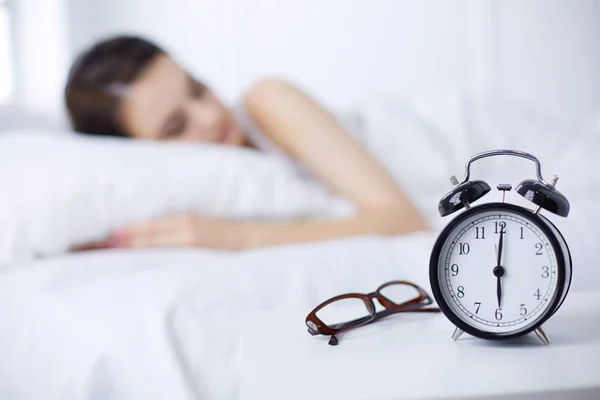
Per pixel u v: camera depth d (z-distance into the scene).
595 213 0.94
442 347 0.41
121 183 1.13
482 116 1.78
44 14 1.97
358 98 2.30
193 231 1.14
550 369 0.36
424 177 1.65
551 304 0.41
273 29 2.26
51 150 1.15
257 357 0.40
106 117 1.54
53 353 0.61
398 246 0.82
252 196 1.25
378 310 0.53
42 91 1.98
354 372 0.37
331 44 2.30
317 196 1.34
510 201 0.94
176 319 0.60
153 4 2.17
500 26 2.44
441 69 2.37
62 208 1.06
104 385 0.57
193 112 1.56
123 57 1.53
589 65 2.51
